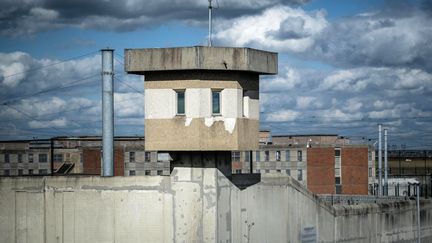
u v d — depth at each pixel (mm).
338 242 37812
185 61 28266
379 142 70688
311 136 111250
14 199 31953
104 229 30141
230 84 29047
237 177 30359
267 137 114500
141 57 28828
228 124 28938
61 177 31000
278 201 32938
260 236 31734
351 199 59094
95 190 30281
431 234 49156
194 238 29078
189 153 29188
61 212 30953
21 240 31828
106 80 35062
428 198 50656
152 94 29297
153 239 29484
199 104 28594
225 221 29547
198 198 29031
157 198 29453
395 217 44031
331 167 104875
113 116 35156
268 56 30359
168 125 29016
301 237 34562
